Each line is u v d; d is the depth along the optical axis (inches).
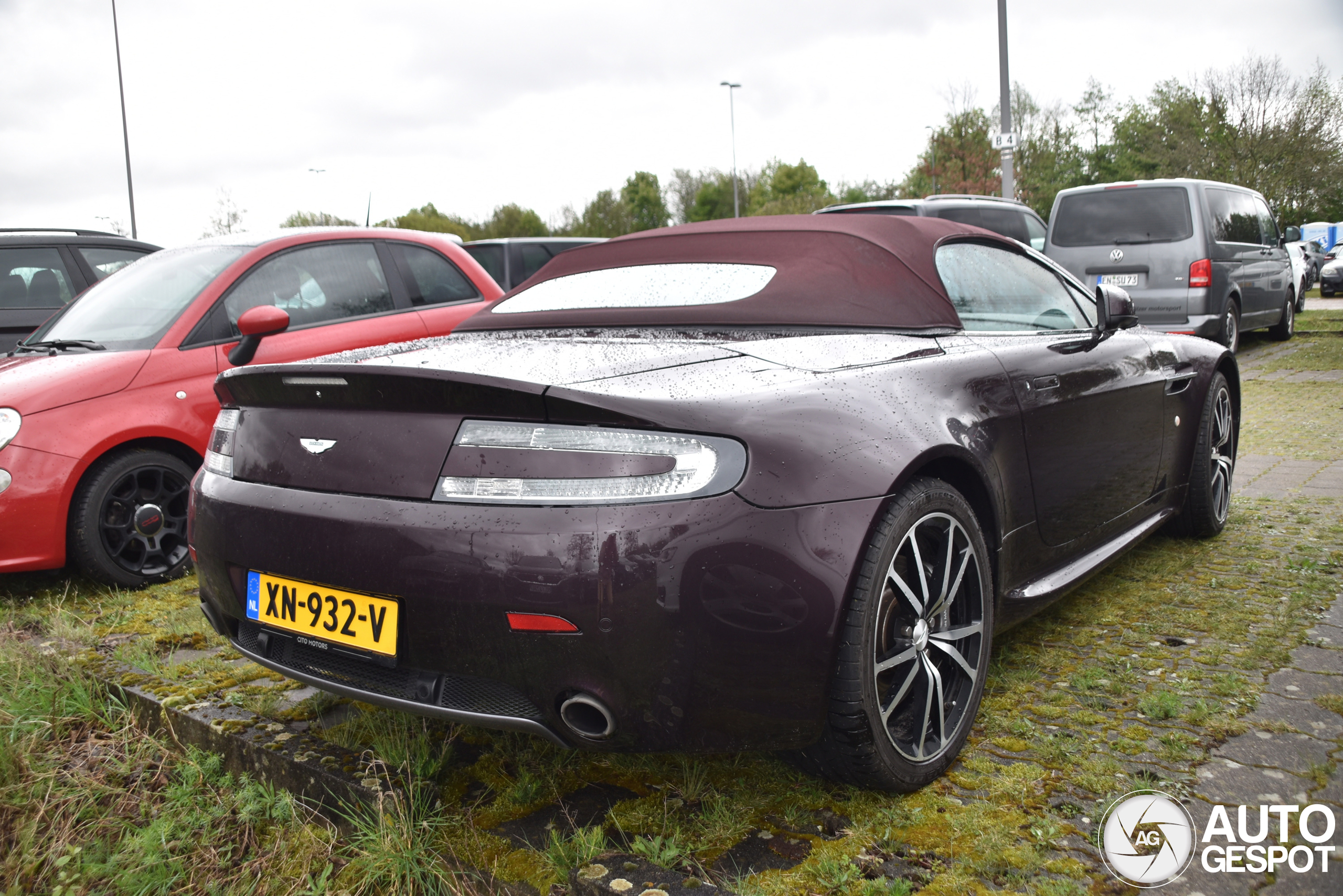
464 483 65.9
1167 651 104.4
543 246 437.4
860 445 70.5
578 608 62.4
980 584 83.4
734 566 63.6
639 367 72.5
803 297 92.7
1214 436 147.2
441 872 67.7
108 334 159.2
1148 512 130.9
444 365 74.8
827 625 65.9
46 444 137.7
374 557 67.4
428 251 199.0
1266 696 91.7
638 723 64.7
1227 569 134.6
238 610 79.0
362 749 84.4
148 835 78.0
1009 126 609.9
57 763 90.0
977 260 106.5
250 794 83.0
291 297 172.2
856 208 401.7
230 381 79.7
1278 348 430.0
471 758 83.3
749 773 79.4
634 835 70.4
